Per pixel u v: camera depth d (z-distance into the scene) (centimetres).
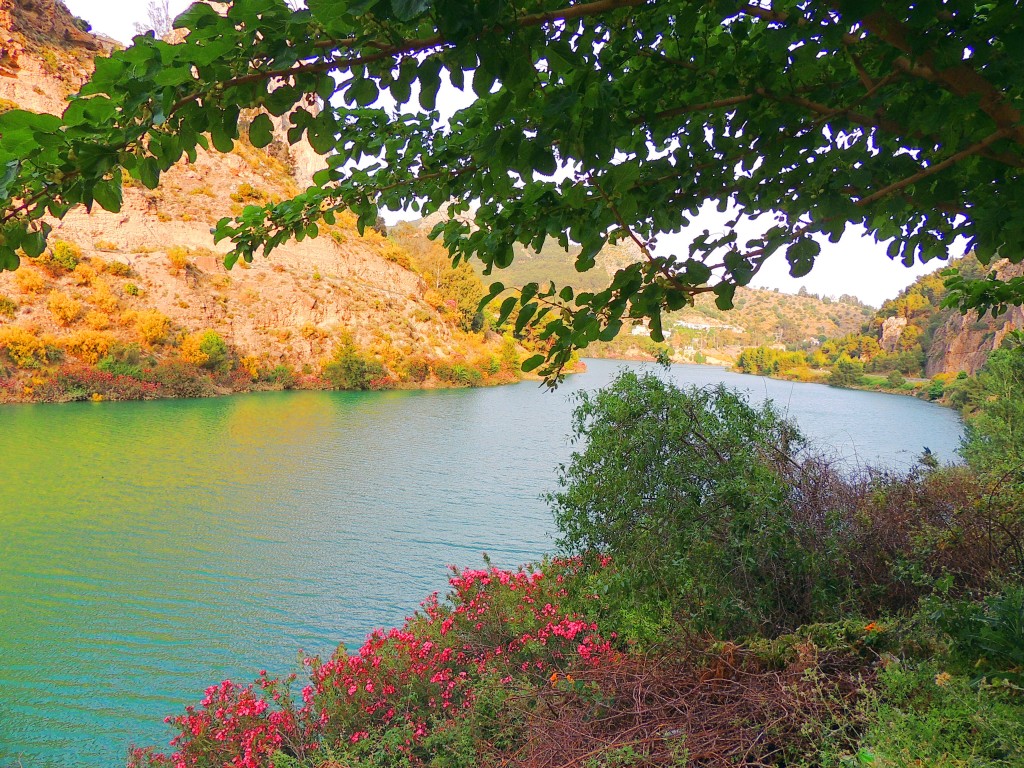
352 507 1834
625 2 130
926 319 9831
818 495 495
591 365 10856
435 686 575
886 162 185
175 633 1038
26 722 782
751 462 486
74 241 4962
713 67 193
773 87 185
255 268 5922
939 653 296
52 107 5344
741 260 165
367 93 140
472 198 255
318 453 2662
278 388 5119
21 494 1836
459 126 243
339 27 131
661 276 170
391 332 6338
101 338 4294
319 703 585
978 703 233
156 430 3044
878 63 191
